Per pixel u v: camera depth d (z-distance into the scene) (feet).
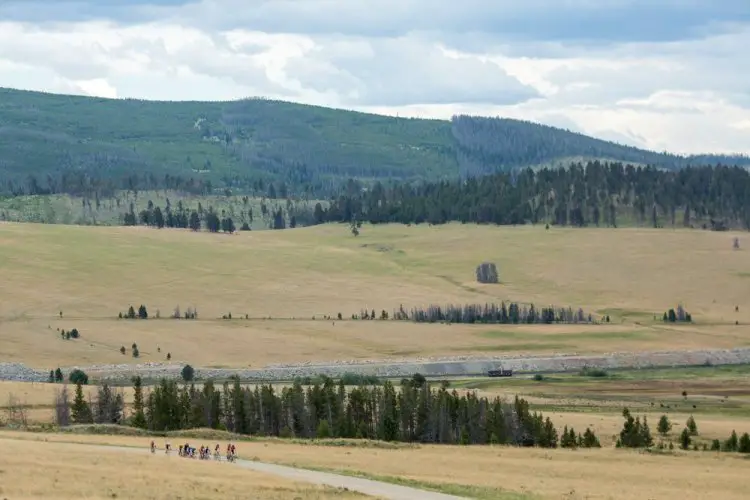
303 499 546.26
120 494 520.83
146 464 630.33
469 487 643.45
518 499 603.26
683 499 649.61
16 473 551.18
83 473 570.05
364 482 642.22
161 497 520.42
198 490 547.08
